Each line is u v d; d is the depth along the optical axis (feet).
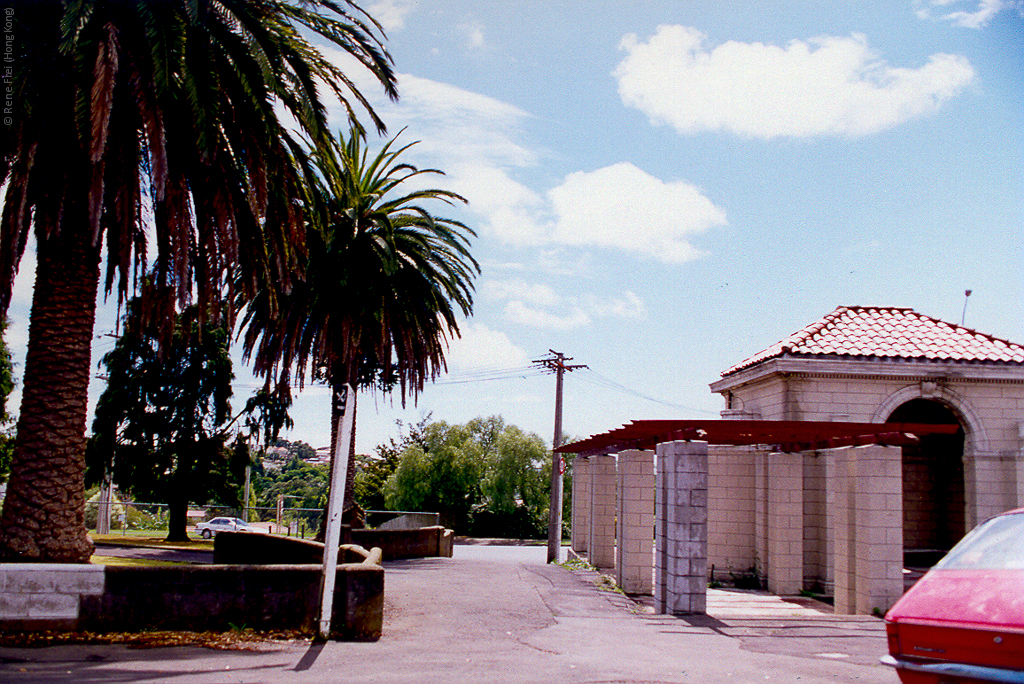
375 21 42.80
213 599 30.78
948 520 72.74
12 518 34.78
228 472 119.85
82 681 22.16
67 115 35.81
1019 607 16.33
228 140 39.11
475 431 183.01
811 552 59.77
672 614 42.42
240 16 36.78
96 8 34.47
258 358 78.13
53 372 35.78
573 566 75.31
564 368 111.04
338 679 23.47
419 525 121.80
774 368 61.31
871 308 74.28
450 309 82.23
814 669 26.32
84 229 36.94
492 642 32.22
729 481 65.72
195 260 41.32
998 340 68.18
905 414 74.13
